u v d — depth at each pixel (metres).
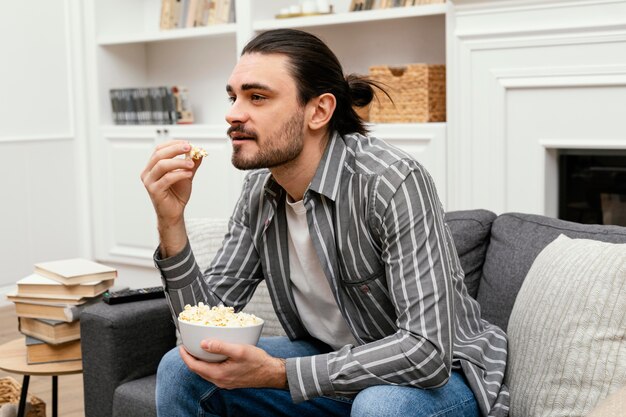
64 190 4.91
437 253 1.48
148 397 1.95
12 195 4.65
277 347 1.77
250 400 1.69
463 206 3.22
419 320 1.44
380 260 1.56
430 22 3.83
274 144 1.53
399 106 3.53
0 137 4.59
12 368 2.13
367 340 1.66
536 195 3.04
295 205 1.63
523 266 1.82
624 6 2.75
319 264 1.65
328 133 1.63
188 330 1.46
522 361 1.58
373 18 3.62
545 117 2.99
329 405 1.74
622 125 2.82
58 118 4.87
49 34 4.80
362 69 4.08
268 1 4.17
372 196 1.52
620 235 1.75
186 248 1.68
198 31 4.36
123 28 4.96
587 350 1.45
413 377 1.44
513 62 3.03
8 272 4.65
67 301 2.17
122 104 4.81
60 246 4.90
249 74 1.52
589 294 1.48
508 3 3.00
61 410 2.97
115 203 4.83
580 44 2.86
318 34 4.18
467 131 3.18
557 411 1.46
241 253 1.80
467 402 1.52
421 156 3.41
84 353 2.10
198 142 4.39
